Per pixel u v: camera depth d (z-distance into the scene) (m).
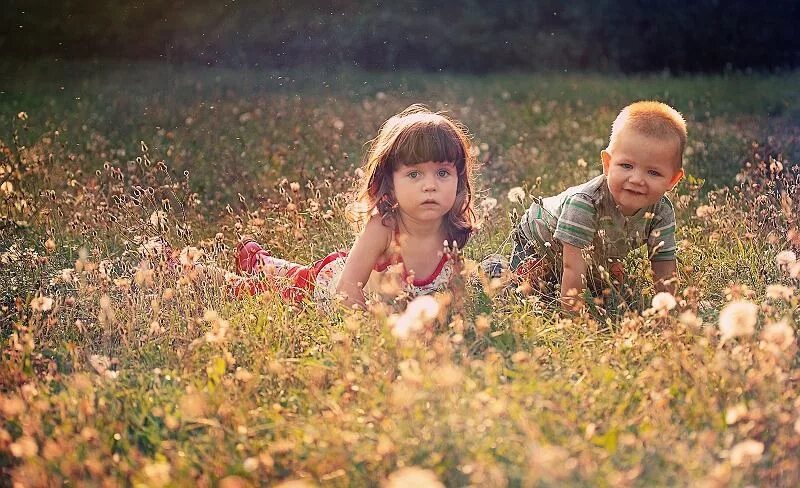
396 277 4.14
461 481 2.43
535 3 16.55
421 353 3.03
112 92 11.55
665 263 4.34
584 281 4.23
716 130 8.99
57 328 3.82
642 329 3.49
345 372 3.09
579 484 2.27
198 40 14.66
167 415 2.82
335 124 8.95
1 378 3.27
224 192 6.58
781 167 5.42
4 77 12.93
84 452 2.62
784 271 4.07
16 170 6.11
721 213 4.97
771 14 16.36
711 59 16.47
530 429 2.54
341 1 15.10
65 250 4.94
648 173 4.03
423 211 4.05
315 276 4.52
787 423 2.66
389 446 2.46
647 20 16.45
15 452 2.55
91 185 6.04
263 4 14.71
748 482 2.42
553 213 4.44
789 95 12.05
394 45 15.62
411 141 4.03
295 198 5.48
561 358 3.38
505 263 4.52
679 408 2.82
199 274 4.03
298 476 2.51
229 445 2.65
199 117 9.69
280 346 3.52
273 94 11.98
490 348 3.16
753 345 3.07
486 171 7.36
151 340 3.60
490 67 16.20
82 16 14.74
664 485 2.36
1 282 4.33
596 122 9.80
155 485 2.41
